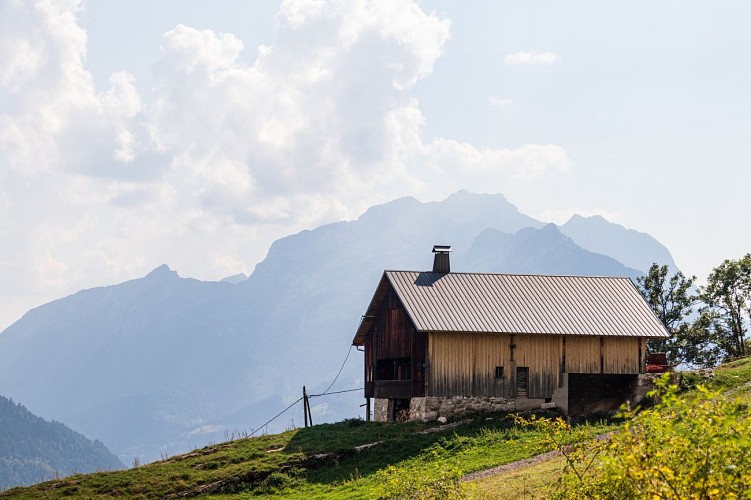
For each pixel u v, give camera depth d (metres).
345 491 44.28
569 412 60.69
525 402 58.75
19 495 47.75
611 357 60.53
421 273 63.06
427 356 57.78
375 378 64.69
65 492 47.75
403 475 29.84
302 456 50.66
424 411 57.28
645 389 60.44
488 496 34.31
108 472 51.25
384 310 63.94
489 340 58.91
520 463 43.78
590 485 17.56
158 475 49.81
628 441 15.27
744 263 87.81
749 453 14.03
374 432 55.00
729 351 88.44
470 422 55.62
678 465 14.62
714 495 13.99
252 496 46.62
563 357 59.75
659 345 90.94
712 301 90.12
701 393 14.21
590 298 63.19
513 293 62.53
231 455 52.34
